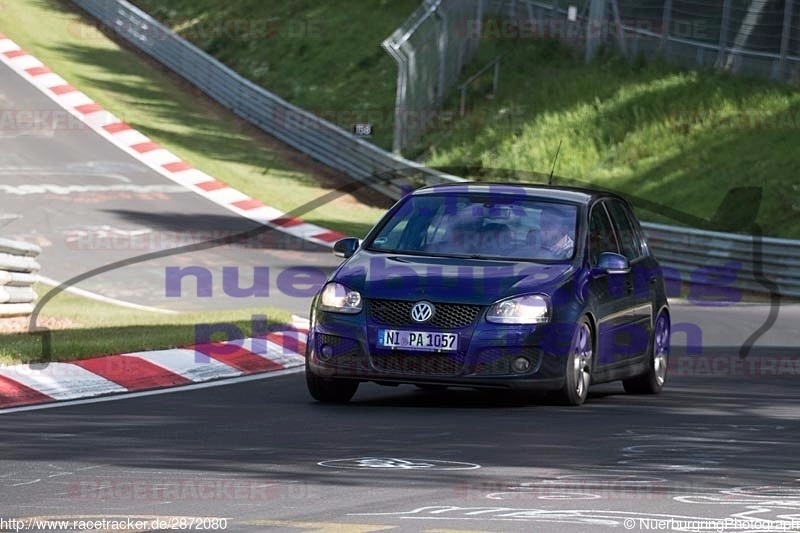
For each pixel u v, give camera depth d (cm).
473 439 3234
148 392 4156
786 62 13312
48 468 2755
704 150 12569
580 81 14375
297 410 3775
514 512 2320
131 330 5388
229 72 16400
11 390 3981
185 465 2802
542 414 3756
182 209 11588
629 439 3291
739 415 3869
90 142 13850
